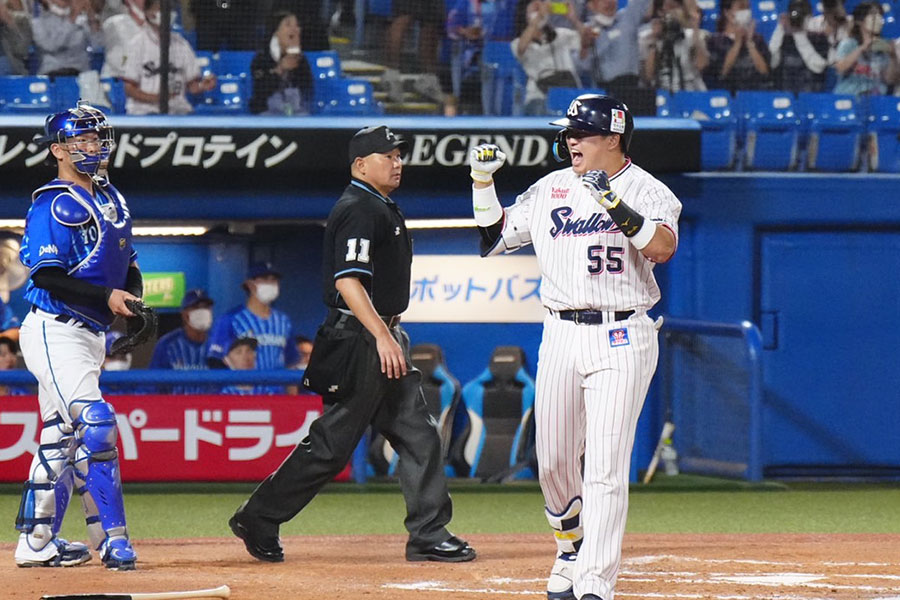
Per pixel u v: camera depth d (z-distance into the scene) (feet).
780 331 115.24
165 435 101.81
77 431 61.57
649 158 108.17
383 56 118.01
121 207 63.26
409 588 58.08
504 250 56.29
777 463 115.34
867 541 74.59
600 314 51.72
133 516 91.25
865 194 115.65
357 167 65.41
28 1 114.52
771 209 114.52
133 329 61.26
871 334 116.37
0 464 100.68
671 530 86.02
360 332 64.80
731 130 120.57
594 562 50.60
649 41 121.08
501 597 55.93
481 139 106.63
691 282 114.11
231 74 116.47
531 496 102.47
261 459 102.53
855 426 116.16
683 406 111.96
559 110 119.24
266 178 106.83
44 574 60.95
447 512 66.44
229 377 101.04
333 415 65.10
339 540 75.00
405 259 66.23
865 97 124.36
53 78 115.03
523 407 110.52
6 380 99.71
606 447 51.08
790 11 125.49
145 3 115.34
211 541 74.08
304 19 116.67
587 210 51.85
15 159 102.68
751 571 63.21
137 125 103.76
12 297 116.47
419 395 66.74
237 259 119.34
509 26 119.14
